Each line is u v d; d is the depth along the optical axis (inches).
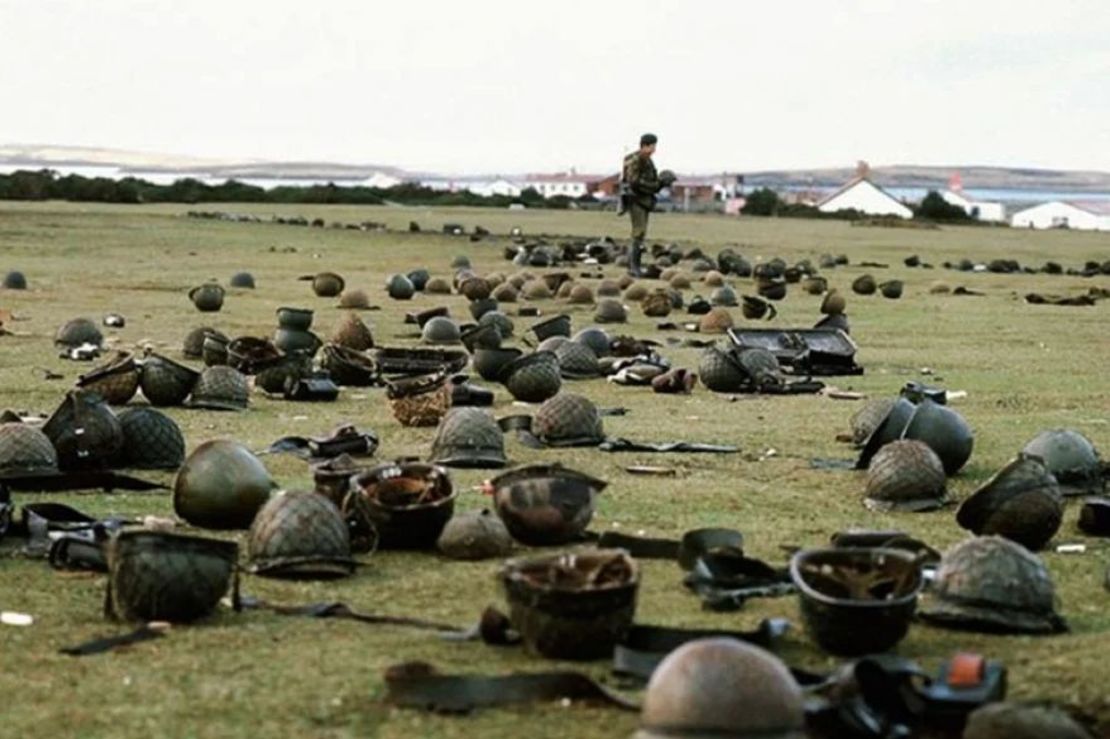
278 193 4141.2
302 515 451.5
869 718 321.1
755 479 621.9
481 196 4525.1
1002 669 346.0
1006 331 1304.1
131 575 401.4
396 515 474.9
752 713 283.6
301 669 369.4
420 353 898.7
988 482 503.5
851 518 549.0
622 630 375.9
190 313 1331.2
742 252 2404.0
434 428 733.3
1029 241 3125.0
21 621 406.6
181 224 2618.1
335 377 865.5
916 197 6801.2
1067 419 801.6
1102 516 524.7
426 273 1628.9
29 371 924.0
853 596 385.7
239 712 342.3
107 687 358.0
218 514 506.3
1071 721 313.7
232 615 412.5
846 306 1530.5
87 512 533.0
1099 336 1270.9
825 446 699.4
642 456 668.7
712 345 969.5
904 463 563.8
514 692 345.1
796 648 383.6
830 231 3265.3
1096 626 414.6
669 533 519.5
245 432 714.2
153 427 615.5
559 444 681.0
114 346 1059.3
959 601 404.5
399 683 345.7
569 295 1481.3
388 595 434.3
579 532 493.4
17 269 1744.6
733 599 422.3
